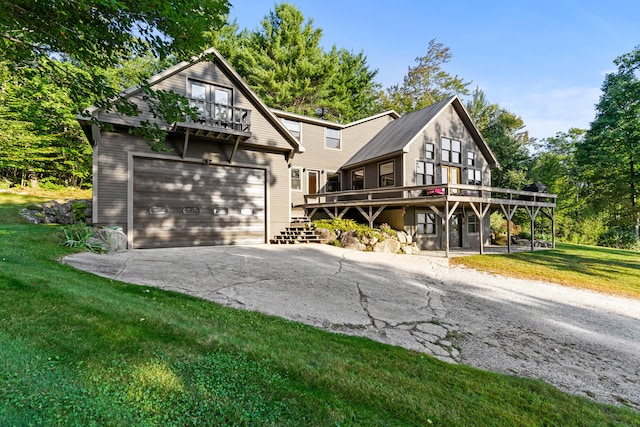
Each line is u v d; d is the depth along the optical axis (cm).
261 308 478
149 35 370
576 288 827
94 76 405
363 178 1741
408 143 1455
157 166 1035
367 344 380
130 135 984
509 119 2972
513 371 370
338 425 198
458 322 520
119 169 965
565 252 1412
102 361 234
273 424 189
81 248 734
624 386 359
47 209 1263
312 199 1722
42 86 1388
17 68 439
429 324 496
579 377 372
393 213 1548
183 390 212
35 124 1508
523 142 3067
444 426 223
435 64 2934
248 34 2405
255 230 1215
